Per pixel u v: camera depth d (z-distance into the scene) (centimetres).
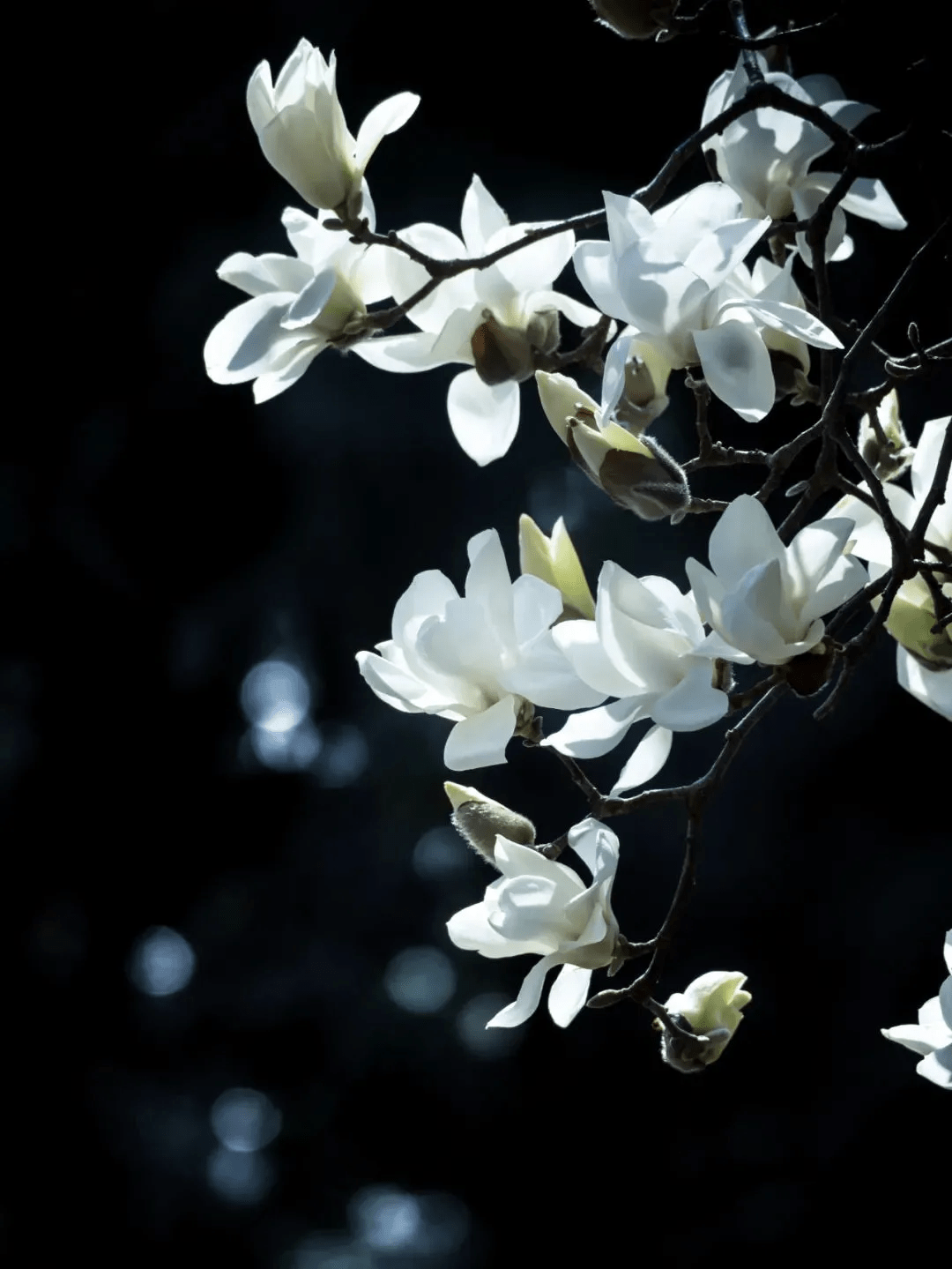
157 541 916
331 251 344
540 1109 895
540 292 346
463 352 348
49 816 960
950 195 344
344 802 948
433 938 933
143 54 862
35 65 866
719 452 338
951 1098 782
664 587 331
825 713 331
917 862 780
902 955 780
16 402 901
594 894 332
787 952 798
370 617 880
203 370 870
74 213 889
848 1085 796
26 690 932
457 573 844
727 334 333
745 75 350
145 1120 952
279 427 838
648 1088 861
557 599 334
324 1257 1021
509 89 782
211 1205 950
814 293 392
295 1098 966
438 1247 1139
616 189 771
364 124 342
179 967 1069
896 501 343
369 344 348
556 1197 890
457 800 337
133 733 955
